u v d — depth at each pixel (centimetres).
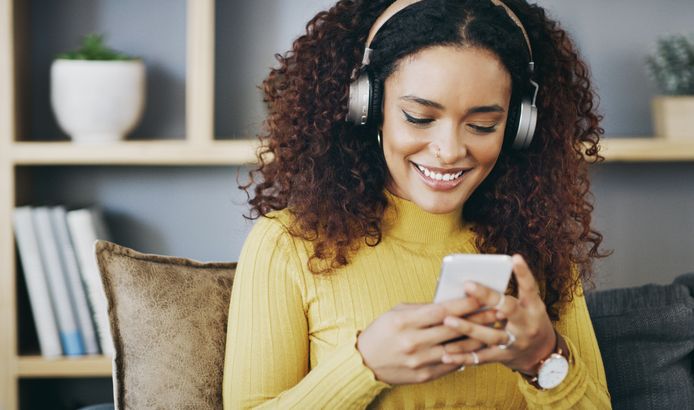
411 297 137
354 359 120
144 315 143
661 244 274
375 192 140
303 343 136
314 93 141
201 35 238
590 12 267
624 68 268
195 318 145
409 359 116
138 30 264
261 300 133
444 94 120
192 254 271
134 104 245
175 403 141
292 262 135
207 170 269
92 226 240
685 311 173
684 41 247
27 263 238
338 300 135
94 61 241
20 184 251
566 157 145
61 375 240
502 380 136
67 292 240
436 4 122
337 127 140
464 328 112
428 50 121
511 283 144
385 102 127
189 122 240
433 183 126
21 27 252
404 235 141
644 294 178
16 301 243
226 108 266
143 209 270
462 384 134
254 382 131
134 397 141
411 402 133
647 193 274
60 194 268
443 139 122
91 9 263
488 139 124
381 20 129
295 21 265
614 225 274
